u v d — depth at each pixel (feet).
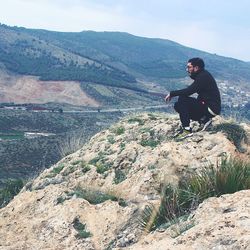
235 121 19.31
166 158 16.46
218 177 12.03
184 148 16.99
